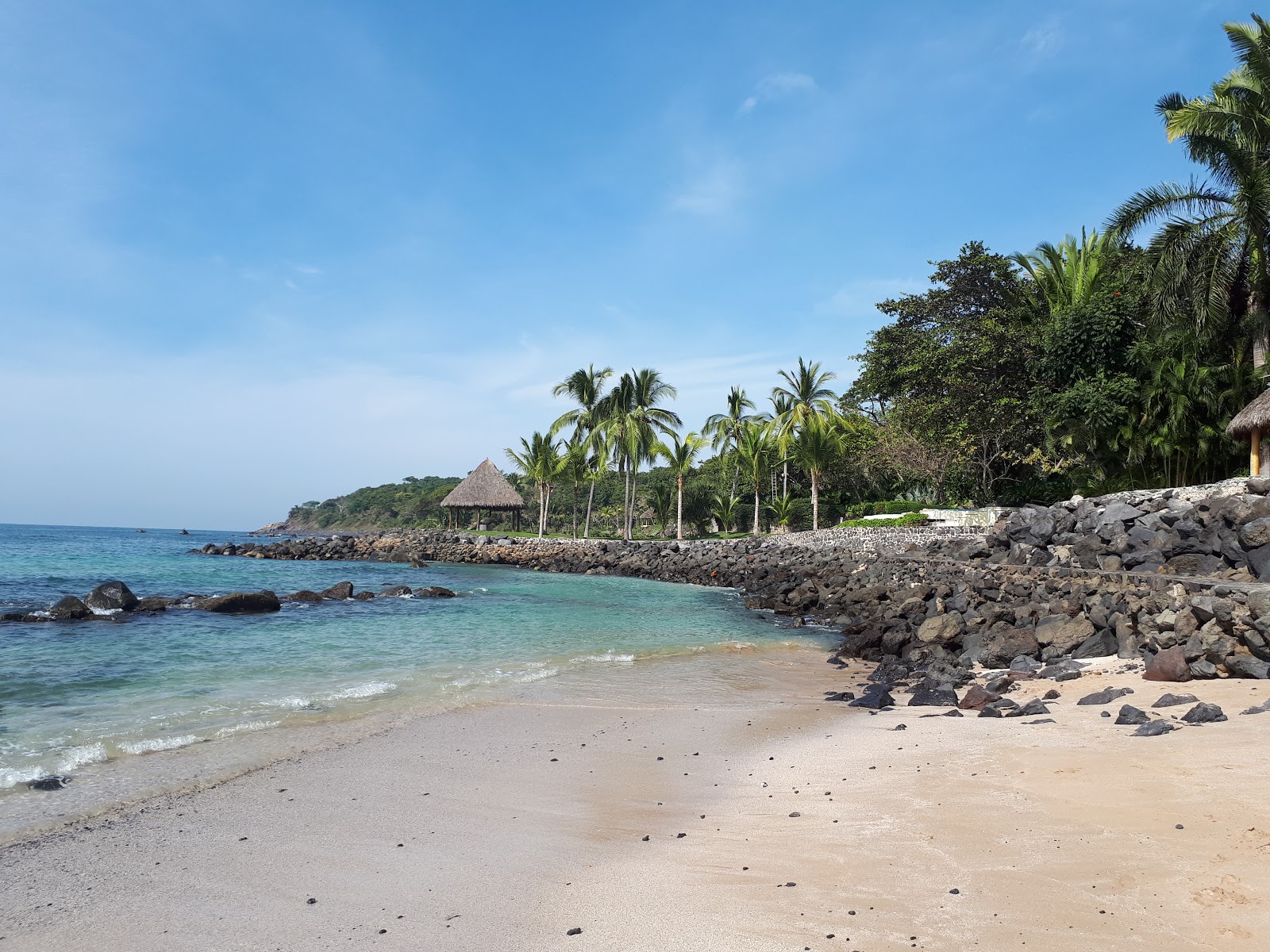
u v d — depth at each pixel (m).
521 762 7.91
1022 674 12.73
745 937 4.14
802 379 57.12
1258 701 9.05
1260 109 26.73
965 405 40.59
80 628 17.47
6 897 4.71
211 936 4.25
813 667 14.89
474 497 68.50
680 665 14.62
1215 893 4.24
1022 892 4.48
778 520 57.84
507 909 4.58
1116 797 5.94
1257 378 26.31
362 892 4.84
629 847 5.61
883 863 5.07
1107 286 37.22
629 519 53.59
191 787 6.88
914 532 37.19
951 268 43.25
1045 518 26.44
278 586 31.97
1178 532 21.09
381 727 9.13
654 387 54.50
